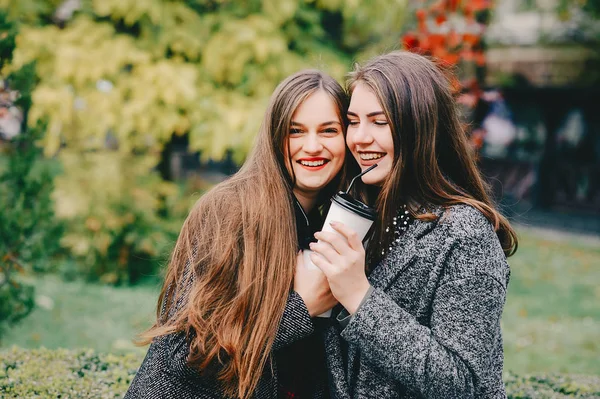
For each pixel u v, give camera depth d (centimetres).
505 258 151
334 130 165
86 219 604
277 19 538
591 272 831
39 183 354
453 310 138
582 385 256
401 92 149
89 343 456
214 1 576
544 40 1149
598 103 1271
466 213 147
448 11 477
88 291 597
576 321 600
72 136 589
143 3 511
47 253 366
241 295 150
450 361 133
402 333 135
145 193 626
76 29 543
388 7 559
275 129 164
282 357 165
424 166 151
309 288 153
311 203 180
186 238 162
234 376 151
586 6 1069
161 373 154
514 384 257
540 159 1339
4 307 338
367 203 174
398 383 146
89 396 215
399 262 147
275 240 154
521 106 1423
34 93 492
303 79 165
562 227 1162
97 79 512
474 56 489
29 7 534
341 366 152
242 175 168
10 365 242
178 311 152
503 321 584
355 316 138
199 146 526
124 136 536
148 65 523
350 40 630
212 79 563
